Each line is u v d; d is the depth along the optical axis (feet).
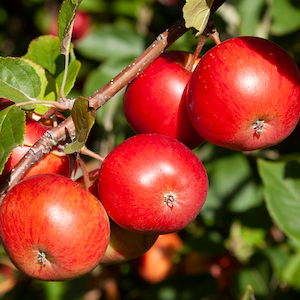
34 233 1.96
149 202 2.00
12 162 2.09
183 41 2.79
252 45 2.02
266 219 2.73
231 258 2.80
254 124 2.03
